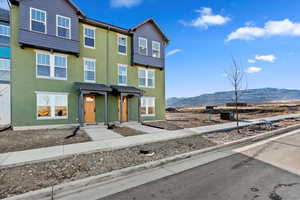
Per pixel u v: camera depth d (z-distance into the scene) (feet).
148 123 52.31
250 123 50.47
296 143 26.55
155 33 61.05
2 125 45.21
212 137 31.40
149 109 59.41
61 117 43.27
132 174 15.64
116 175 15.16
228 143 26.35
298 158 19.22
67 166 16.90
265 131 36.73
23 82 39.32
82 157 19.86
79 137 30.48
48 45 41.09
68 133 34.60
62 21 43.62
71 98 44.93
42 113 41.16
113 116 51.65
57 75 43.62
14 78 38.47
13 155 19.76
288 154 20.76
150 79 60.44
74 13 45.06
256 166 16.97
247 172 15.51
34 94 40.40
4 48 51.67
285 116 72.08
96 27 50.26
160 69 62.80
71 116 44.60
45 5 41.14
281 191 12.03
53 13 42.11
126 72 55.11
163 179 14.46
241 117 70.23
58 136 31.30
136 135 32.68
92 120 47.91
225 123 51.49
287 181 13.57
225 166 17.22
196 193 11.99
